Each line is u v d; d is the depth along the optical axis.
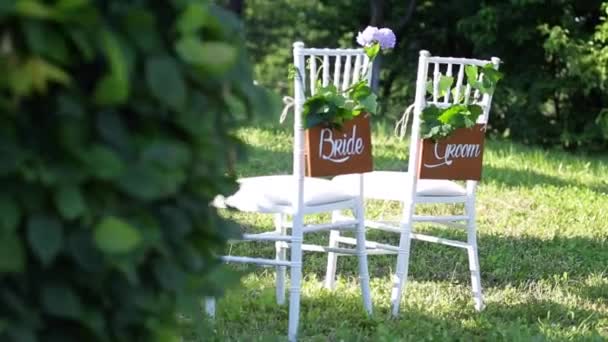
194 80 2.06
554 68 18.08
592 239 8.34
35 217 1.89
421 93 5.70
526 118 17.91
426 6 20.12
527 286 6.72
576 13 17.75
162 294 2.13
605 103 17.69
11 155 1.83
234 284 2.33
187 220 2.13
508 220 9.02
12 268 1.87
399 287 5.81
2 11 1.75
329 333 5.40
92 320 2.01
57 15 1.81
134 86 1.96
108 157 1.91
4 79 1.79
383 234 8.29
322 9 22.73
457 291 6.48
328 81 5.36
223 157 2.23
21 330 1.92
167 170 2.01
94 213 1.95
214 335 4.99
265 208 5.25
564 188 10.85
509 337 5.36
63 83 1.87
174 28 2.01
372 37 5.63
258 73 28.33
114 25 1.93
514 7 17.56
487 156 13.31
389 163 11.58
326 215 8.77
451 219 5.97
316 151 5.19
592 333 5.52
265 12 28.33
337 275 6.89
